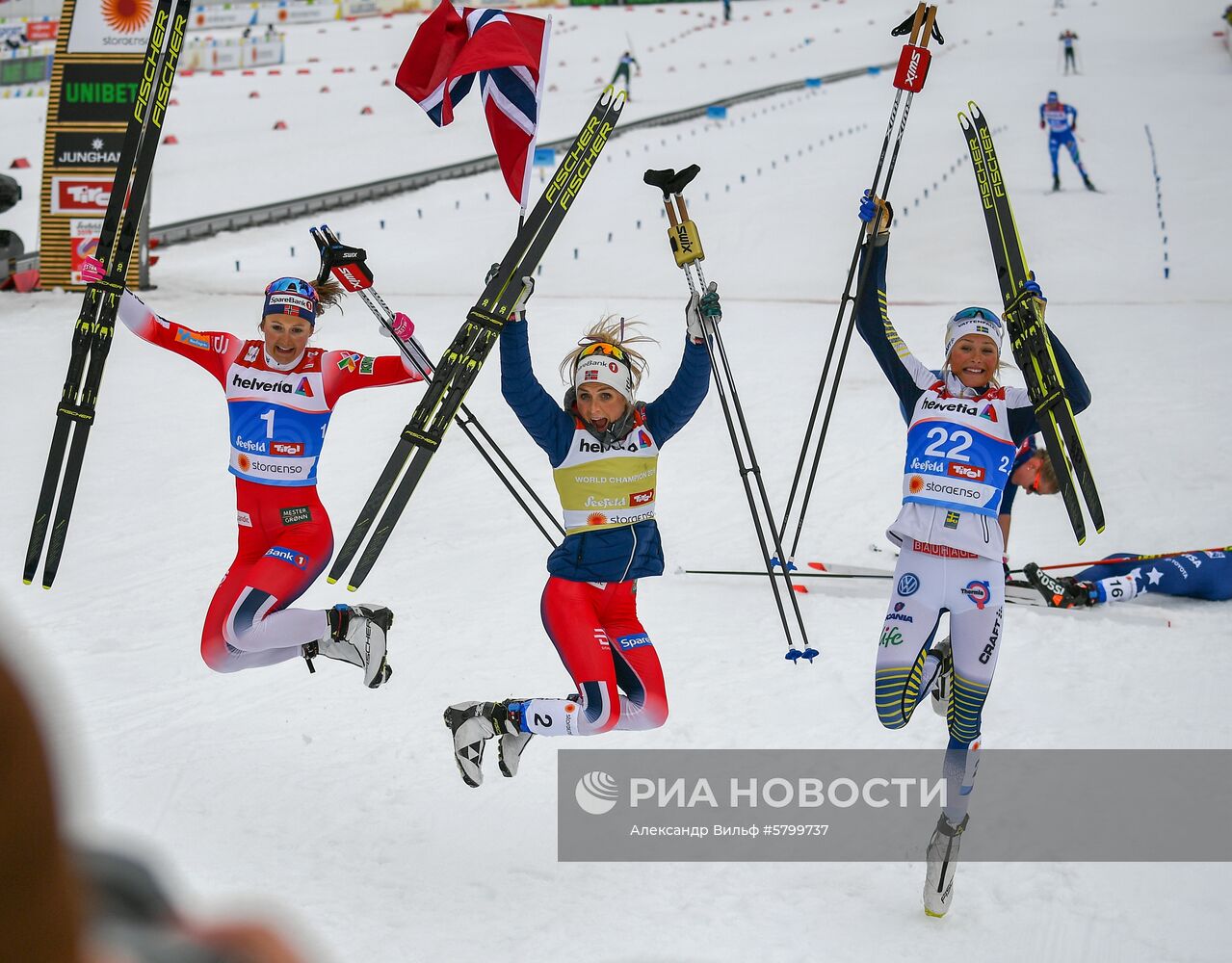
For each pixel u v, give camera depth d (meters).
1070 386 9.06
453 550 15.95
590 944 7.75
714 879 8.57
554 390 24.17
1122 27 83.06
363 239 43.66
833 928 7.97
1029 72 70.31
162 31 10.35
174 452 20.20
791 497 10.93
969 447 8.89
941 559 8.75
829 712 11.18
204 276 36.53
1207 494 17.67
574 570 8.88
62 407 10.26
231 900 8.00
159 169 56.66
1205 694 11.39
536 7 111.75
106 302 10.07
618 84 76.94
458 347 9.20
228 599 9.52
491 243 42.47
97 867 0.77
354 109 73.38
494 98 9.62
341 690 11.65
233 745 10.40
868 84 72.81
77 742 10.25
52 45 99.06
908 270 37.62
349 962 7.42
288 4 114.62
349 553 9.45
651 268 38.38
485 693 11.59
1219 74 64.88
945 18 93.69
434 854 8.84
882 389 24.78
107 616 13.33
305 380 9.80
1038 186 46.94
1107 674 11.91
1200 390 23.50
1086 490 8.94
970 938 7.86
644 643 9.05
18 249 34.03
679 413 9.23
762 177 51.00
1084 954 7.64
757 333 30.27
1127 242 39.53
